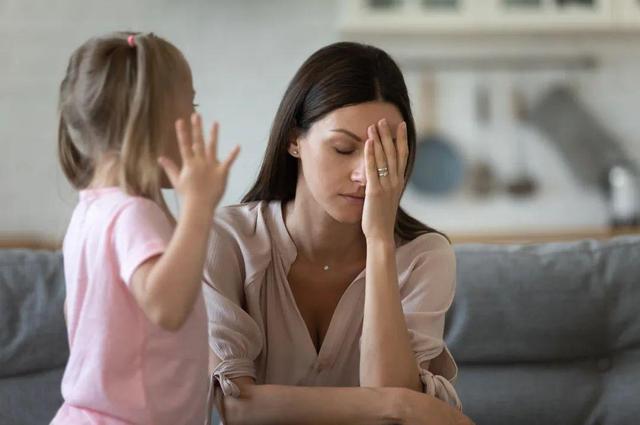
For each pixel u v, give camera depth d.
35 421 2.74
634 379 2.89
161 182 1.86
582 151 5.57
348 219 2.10
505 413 2.84
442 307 2.24
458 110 5.55
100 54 1.80
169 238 1.69
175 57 1.82
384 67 2.11
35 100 5.22
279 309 2.25
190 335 1.79
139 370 1.72
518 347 2.90
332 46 2.14
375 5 5.21
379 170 2.06
